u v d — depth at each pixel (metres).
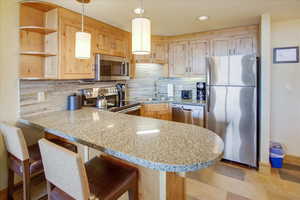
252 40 2.96
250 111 2.61
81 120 1.82
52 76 2.21
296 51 2.77
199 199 1.93
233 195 2.00
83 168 0.88
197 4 2.16
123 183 1.13
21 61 2.06
